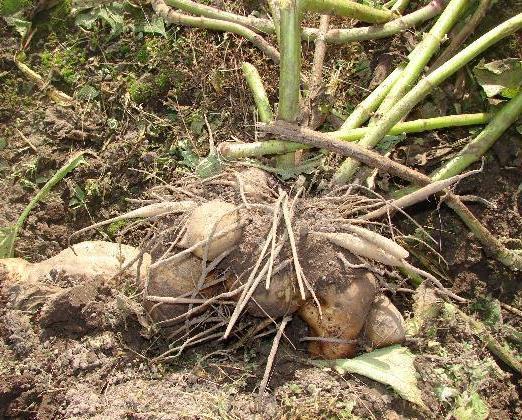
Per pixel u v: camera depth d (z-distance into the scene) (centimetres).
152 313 76
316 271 72
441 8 88
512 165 89
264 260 71
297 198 75
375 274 75
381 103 86
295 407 70
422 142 91
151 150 94
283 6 71
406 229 89
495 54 92
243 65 89
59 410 73
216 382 73
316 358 75
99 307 77
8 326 77
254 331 75
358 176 83
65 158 94
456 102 92
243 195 72
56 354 76
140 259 75
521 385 83
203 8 92
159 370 75
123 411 70
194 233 71
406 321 80
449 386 74
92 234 92
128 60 98
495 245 84
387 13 86
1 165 95
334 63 93
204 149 92
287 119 76
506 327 85
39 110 97
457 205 83
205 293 75
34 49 100
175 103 95
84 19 99
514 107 85
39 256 90
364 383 72
